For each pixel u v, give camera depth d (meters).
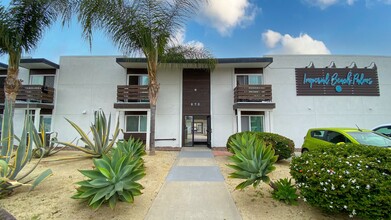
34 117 13.56
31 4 8.77
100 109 13.35
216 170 7.07
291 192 4.04
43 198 4.21
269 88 13.05
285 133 13.79
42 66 14.07
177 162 8.55
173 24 9.29
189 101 14.27
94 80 14.47
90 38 8.10
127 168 3.71
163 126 14.03
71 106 14.25
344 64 14.25
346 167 3.29
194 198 4.45
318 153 4.06
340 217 3.52
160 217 3.57
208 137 14.17
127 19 8.60
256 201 4.25
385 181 2.98
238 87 13.10
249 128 13.84
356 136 6.61
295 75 14.20
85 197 3.54
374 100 13.98
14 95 9.60
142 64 13.59
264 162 4.14
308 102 13.98
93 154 7.97
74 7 8.02
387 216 2.87
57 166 7.09
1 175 4.25
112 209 3.79
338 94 14.01
